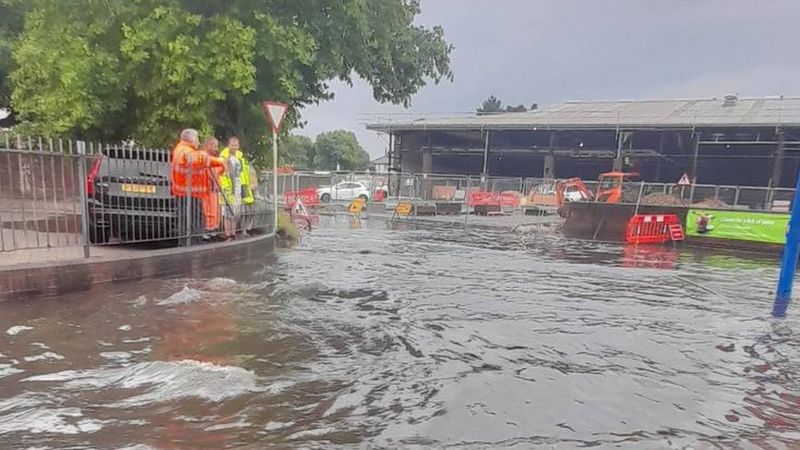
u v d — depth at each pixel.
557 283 8.55
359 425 3.22
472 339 5.16
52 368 3.92
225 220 9.48
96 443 2.86
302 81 13.66
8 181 6.86
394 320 5.76
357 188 34.16
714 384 4.20
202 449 2.85
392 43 17.11
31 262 6.21
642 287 8.43
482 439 3.10
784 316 6.59
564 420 3.41
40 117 12.38
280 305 6.19
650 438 3.21
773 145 37.81
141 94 11.16
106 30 11.07
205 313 5.65
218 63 10.91
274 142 11.59
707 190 20.67
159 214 8.05
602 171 45.56
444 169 52.31
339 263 9.94
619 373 4.35
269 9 12.52
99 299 6.03
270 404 3.47
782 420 3.55
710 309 6.91
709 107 45.34
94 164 7.69
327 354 4.54
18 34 15.55
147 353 4.32
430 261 10.85
